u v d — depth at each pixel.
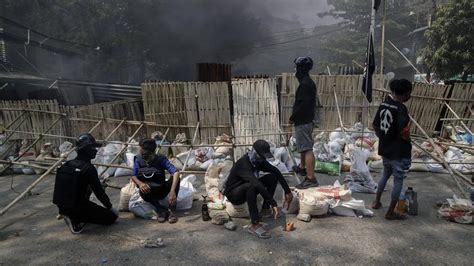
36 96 9.50
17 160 6.42
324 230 3.89
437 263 3.22
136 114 7.81
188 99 7.25
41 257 3.46
